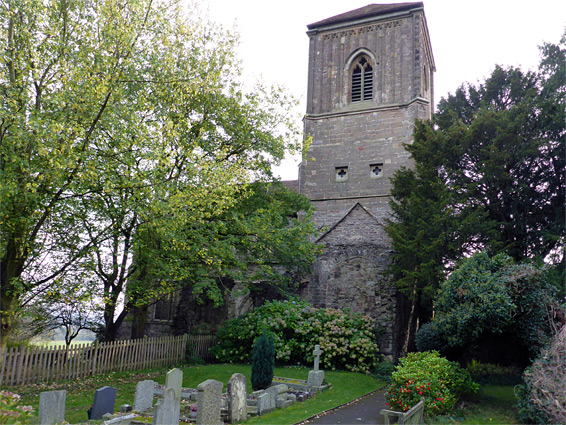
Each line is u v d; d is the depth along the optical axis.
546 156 18.56
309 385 13.84
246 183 16.56
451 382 11.06
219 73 16.66
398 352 19.88
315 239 23.75
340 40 30.17
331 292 22.08
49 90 13.12
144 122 15.25
